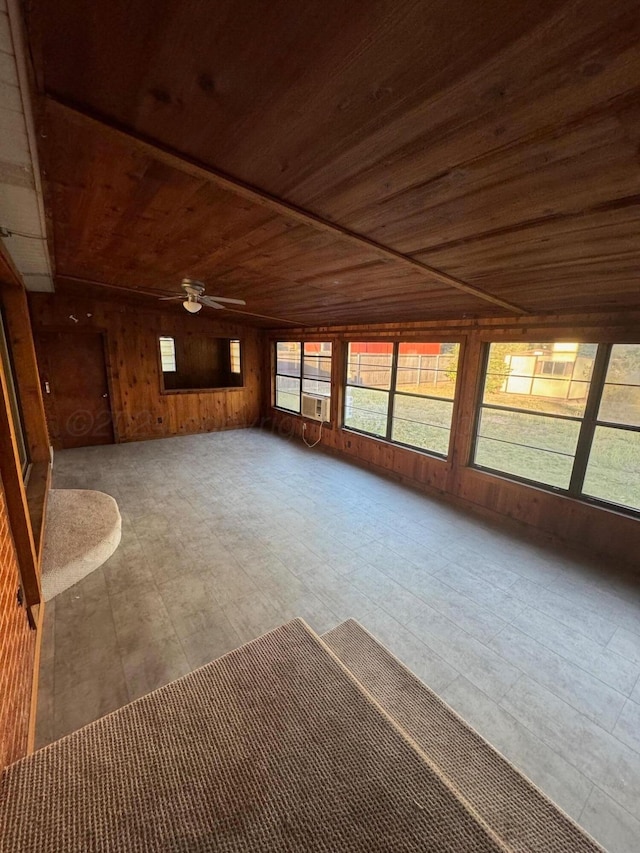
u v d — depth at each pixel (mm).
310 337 6609
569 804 1510
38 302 5574
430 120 1020
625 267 1982
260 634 2375
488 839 1091
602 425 3221
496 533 3725
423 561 3221
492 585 2900
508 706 1923
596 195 1313
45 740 1715
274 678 1659
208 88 962
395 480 5168
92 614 2521
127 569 3039
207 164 1334
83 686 1991
